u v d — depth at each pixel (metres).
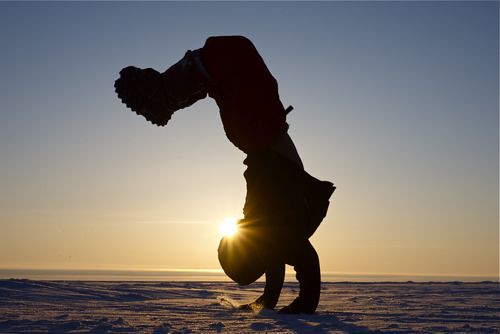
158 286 6.49
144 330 2.47
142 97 3.24
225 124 3.45
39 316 3.01
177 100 3.30
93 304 3.94
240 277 3.27
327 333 2.43
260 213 3.30
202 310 3.60
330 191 3.42
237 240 3.26
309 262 3.34
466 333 2.51
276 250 3.31
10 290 4.67
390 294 5.78
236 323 2.79
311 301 3.36
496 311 3.71
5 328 2.49
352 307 4.01
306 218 3.32
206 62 3.29
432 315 3.37
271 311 3.50
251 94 3.31
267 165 3.31
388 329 2.62
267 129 3.30
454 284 8.19
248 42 3.41
